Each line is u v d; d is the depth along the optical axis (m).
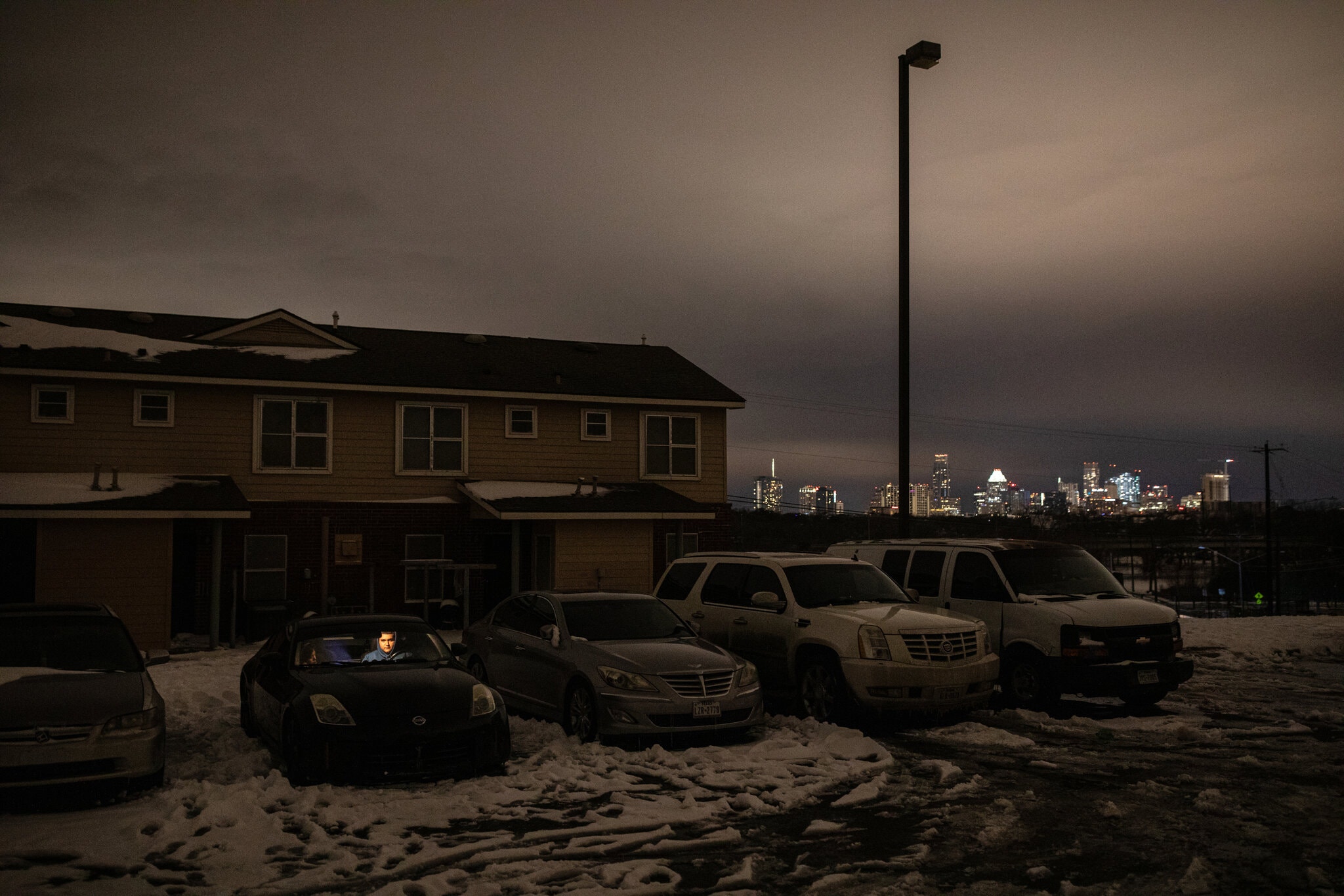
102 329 23.75
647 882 5.90
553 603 11.30
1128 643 11.55
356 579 23.55
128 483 20.91
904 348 16.86
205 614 22.22
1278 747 9.72
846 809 7.56
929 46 16.69
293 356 24.47
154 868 5.97
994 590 12.55
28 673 8.26
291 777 8.40
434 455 24.89
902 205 17.00
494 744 8.65
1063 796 7.86
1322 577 74.44
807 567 12.24
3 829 6.75
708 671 9.91
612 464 26.73
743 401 27.72
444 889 5.64
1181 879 5.89
